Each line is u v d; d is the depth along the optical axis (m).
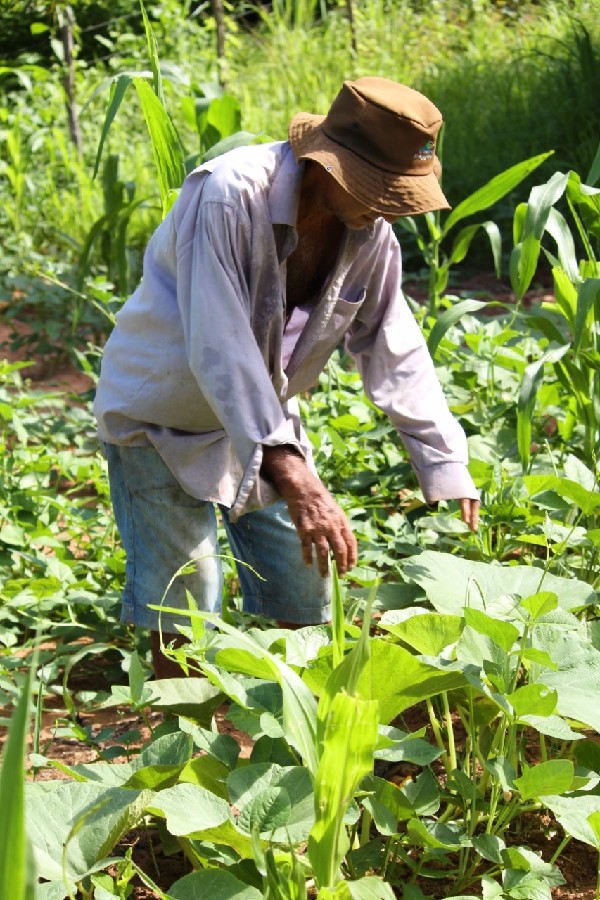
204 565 2.77
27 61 10.84
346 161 2.31
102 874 2.11
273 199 2.39
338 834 1.69
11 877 1.16
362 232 2.54
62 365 6.33
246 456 2.29
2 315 6.89
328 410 4.54
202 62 11.07
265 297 2.46
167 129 3.83
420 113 2.29
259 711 2.12
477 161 8.84
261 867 1.69
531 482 2.96
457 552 3.55
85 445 4.89
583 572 3.26
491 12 12.29
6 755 1.14
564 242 3.65
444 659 2.22
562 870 2.39
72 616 3.30
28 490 4.05
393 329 2.81
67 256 7.48
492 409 4.30
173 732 2.31
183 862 2.40
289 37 11.24
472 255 8.50
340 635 1.88
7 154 9.02
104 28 12.44
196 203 2.42
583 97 9.02
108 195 5.51
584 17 11.03
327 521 2.24
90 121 9.79
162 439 2.65
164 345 2.57
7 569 3.76
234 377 2.32
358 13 11.55
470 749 2.47
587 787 2.17
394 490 4.06
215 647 2.29
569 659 2.29
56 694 3.20
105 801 1.70
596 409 3.56
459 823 2.33
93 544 3.91
